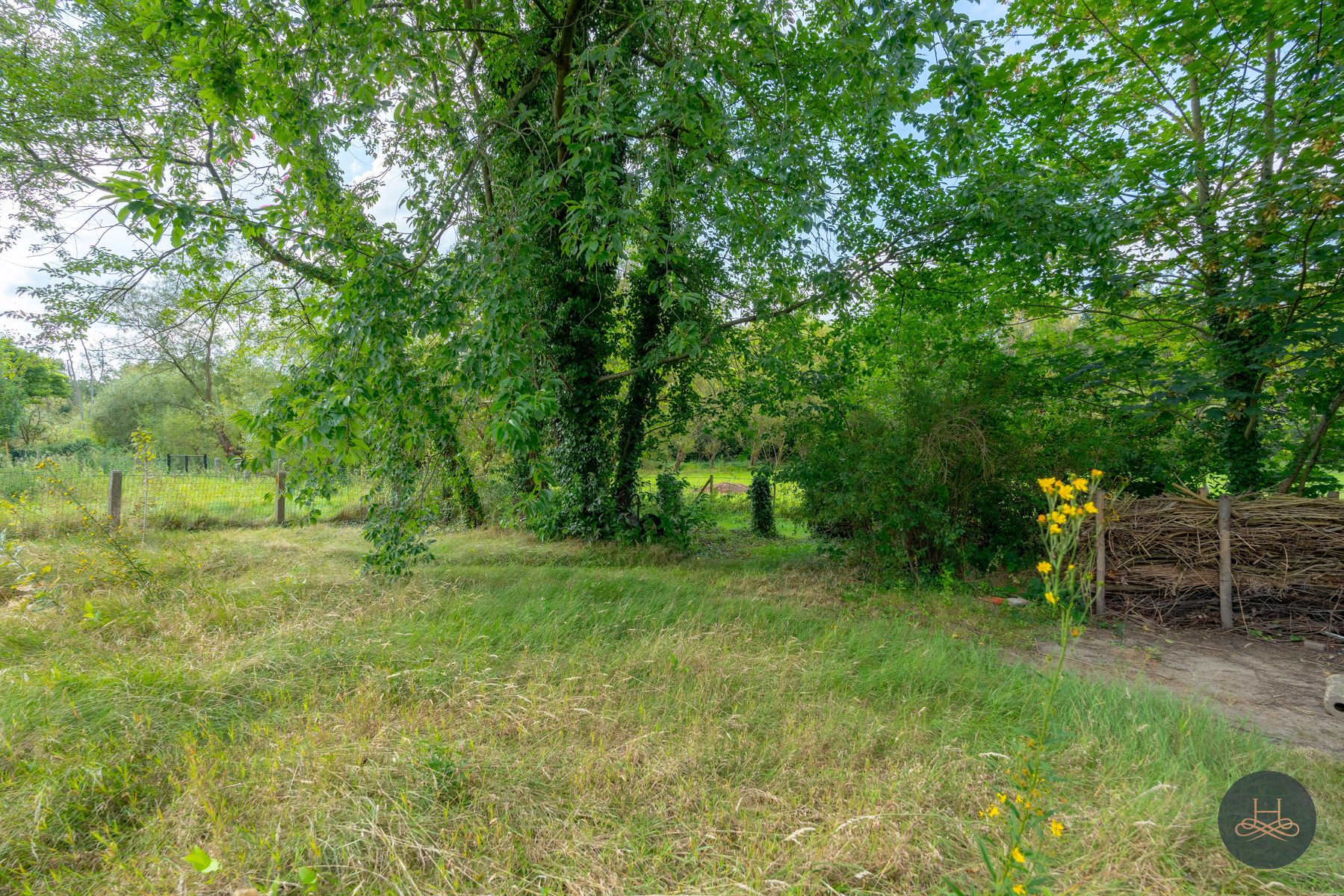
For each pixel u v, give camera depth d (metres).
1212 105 9.26
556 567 8.59
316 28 6.37
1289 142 7.51
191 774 2.88
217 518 12.11
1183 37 8.38
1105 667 5.36
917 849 2.54
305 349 7.00
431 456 7.31
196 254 5.55
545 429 11.33
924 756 3.42
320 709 3.73
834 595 7.69
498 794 2.88
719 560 10.24
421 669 4.29
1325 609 6.45
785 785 3.09
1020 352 10.89
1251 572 6.73
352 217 8.03
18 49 9.44
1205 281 8.37
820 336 11.13
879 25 5.69
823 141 8.45
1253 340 8.16
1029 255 7.92
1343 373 7.54
